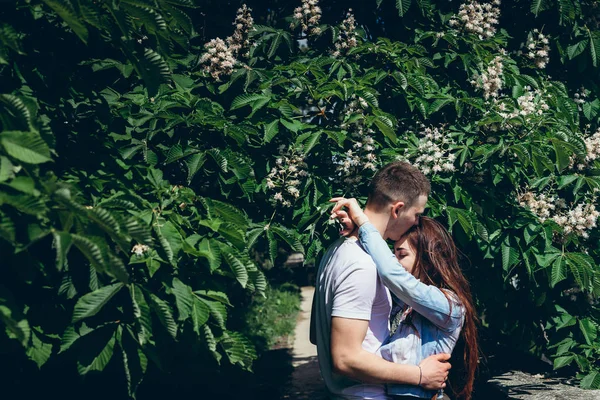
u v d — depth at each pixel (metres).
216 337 3.02
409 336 2.31
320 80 4.19
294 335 9.95
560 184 4.28
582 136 4.61
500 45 4.98
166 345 3.04
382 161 4.07
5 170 1.99
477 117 4.47
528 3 5.07
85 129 3.48
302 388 6.66
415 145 4.20
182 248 2.96
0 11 3.00
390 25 5.02
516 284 4.87
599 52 4.75
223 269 3.17
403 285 2.21
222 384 5.98
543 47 4.82
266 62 4.58
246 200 4.17
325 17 5.17
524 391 4.30
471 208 4.07
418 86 4.18
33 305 2.74
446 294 2.33
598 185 4.20
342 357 2.15
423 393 2.26
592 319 4.59
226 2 4.84
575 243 4.31
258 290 3.13
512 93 4.52
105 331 2.68
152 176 3.37
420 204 2.42
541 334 4.94
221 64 4.14
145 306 2.59
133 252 2.80
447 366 2.28
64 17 2.23
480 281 4.59
